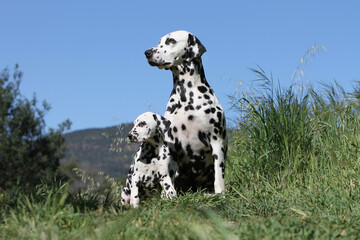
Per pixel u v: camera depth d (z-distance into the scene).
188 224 2.37
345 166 3.42
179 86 3.31
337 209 2.79
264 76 3.78
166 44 3.29
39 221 2.38
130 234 2.28
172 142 3.29
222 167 3.27
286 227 2.31
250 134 3.80
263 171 3.56
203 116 3.25
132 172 3.56
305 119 3.73
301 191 3.16
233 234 2.17
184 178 3.39
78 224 2.40
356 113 3.77
